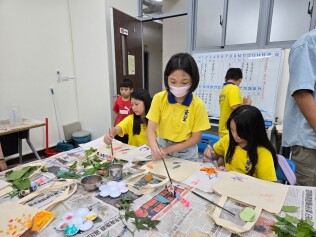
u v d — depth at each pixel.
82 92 3.57
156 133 1.27
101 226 0.66
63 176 0.98
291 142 1.15
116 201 0.80
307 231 0.59
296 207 0.74
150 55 6.07
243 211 0.71
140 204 0.77
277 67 2.53
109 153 1.27
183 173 1.00
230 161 1.21
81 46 3.38
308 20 2.41
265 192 0.83
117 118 2.85
